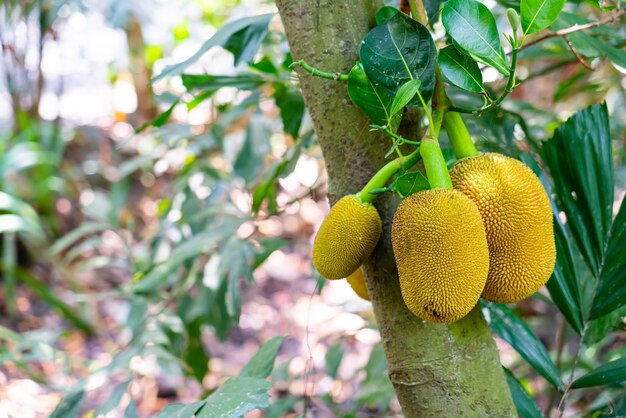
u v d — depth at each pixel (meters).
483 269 1.13
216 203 2.80
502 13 2.26
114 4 3.54
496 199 1.17
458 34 1.22
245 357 4.13
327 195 1.36
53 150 4.77
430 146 1.20
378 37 1.23
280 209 2.26
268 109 4.36
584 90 2.76
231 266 2.29
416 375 1.30
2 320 4.37
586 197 1.59
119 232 3.22
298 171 5.23
